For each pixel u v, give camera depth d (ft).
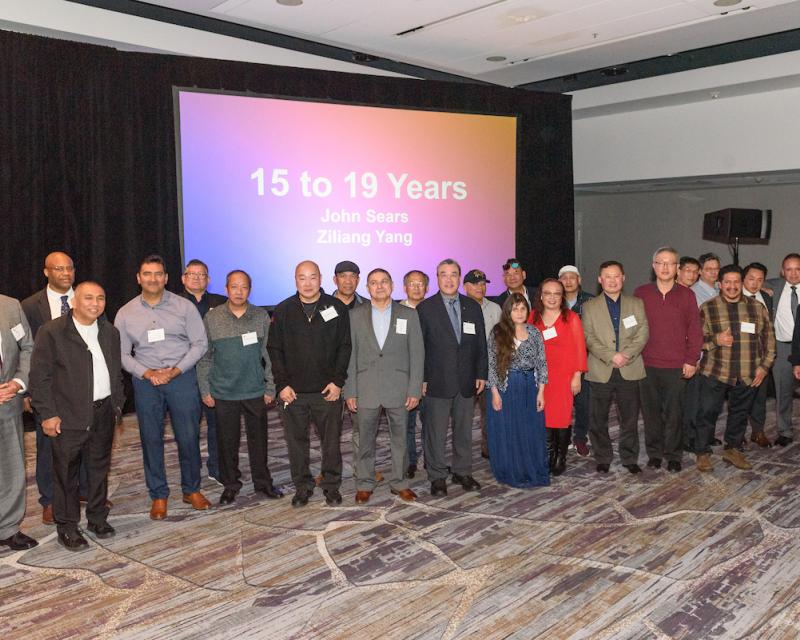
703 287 18.80
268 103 21.91
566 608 9.90
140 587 10.66
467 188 24.98
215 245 21.50
